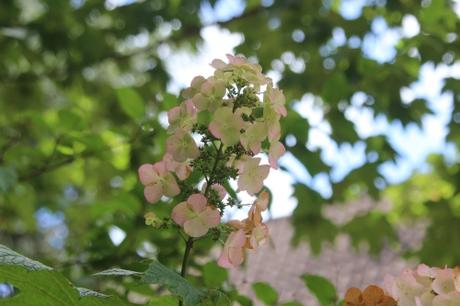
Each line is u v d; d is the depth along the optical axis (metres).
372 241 6.41
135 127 4.48
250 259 7.16
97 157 4.09
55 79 7.38
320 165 4.29
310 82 6.22
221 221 2.10
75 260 3.59
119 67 8.25
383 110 6.09
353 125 5.04
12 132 5.09
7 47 7.09
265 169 1.99
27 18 7.79
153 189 2.06
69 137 3.99
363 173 5.94
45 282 1.89
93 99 8.50
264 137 1.96
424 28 6.82
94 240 3.51
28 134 5.08
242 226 1.94
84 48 7.05
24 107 7.69
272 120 1.97
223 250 1.92
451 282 1.93
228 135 1.94
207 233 1.97
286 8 6.74
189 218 1.93
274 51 7.14
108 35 7.16
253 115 1.98
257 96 1.99
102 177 5.48
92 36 7.02
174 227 2.03
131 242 3.44
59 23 7.03
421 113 6.27
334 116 5.01
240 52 7.27
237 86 1.99
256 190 1.99
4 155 4.14
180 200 2.69
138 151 4.12
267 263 7.16
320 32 6.85
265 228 1.94
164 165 2.08
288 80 6.24
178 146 2.00
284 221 8.88
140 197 3.42
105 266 3.43
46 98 8.66
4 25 7.00
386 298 1.97
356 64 6.16
